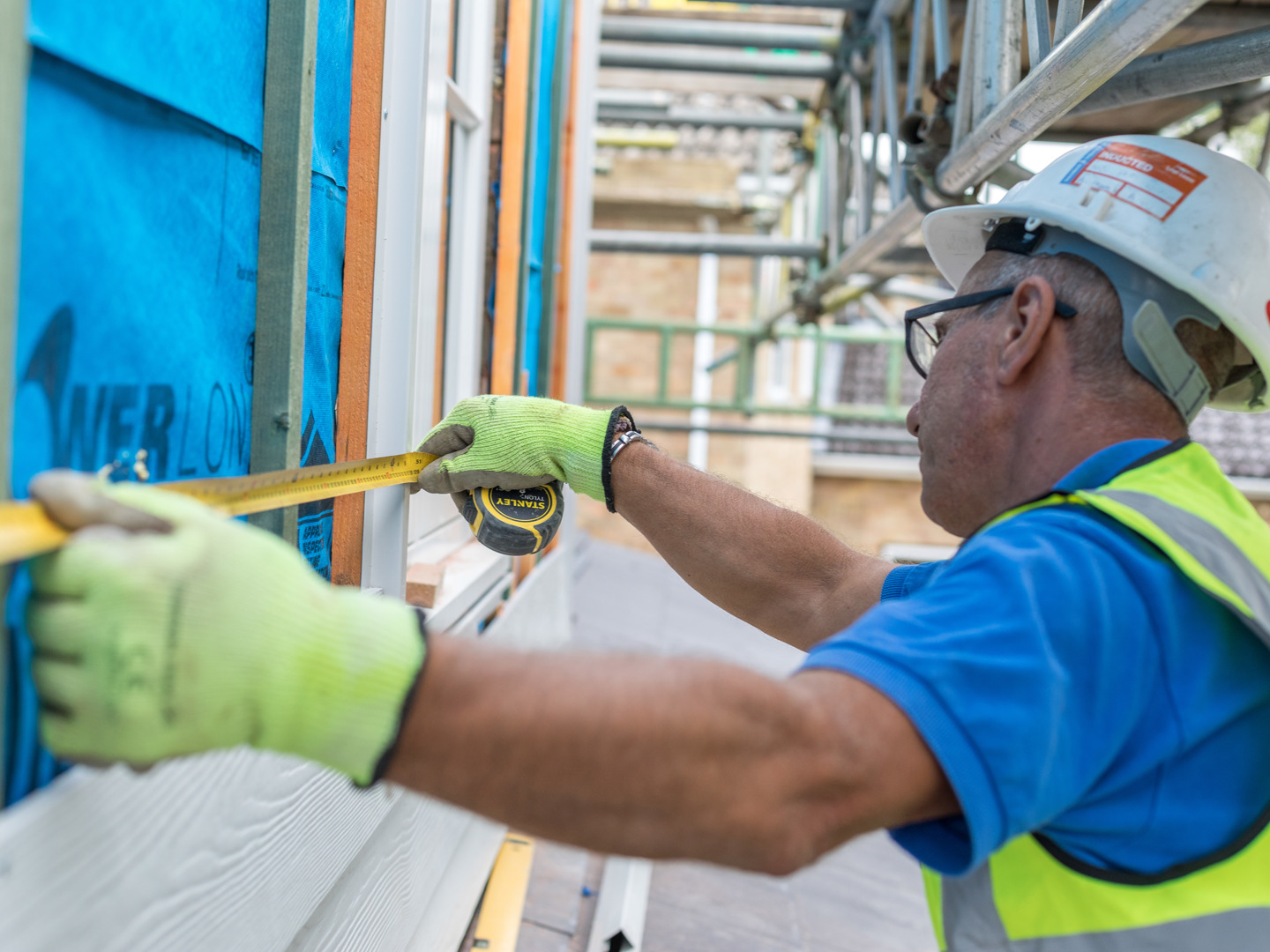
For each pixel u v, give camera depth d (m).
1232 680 0.83
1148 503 0.85
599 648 0.74
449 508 2.39
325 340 1.33
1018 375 1.01
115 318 0.81
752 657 5.25
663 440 10.63
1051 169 1.09
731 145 10.05
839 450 9.55
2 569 0.66
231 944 0.94
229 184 1.02
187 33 0.90
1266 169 2.33
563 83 3.16
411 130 1.54
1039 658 0.73
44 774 0.73
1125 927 0.81
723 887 2.69
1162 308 0.97
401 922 1.67
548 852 2.60
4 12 0.60
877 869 3.21
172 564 0.58
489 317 2.51
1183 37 2.51
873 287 4.94
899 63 3.51
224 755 0.89
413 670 0.64
